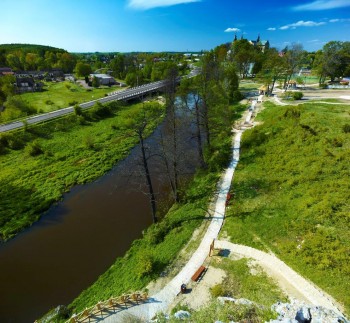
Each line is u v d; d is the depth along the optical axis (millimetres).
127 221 33812
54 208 37469
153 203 30562
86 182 43688
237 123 56188
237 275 21578
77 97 101375
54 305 23688
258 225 26297
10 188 41938
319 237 22547
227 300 17344
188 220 29234
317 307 13898
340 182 27797
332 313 13430
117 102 83125
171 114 39406
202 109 43188
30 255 29406
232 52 120000
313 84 91875
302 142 38031
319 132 39094
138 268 24172
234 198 31453
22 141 56219
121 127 65875
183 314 17250
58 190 41250
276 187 31172
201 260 23594
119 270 25672
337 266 20172
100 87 125062
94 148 55281
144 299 20766
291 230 24609
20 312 23391
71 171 46531
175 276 22422
